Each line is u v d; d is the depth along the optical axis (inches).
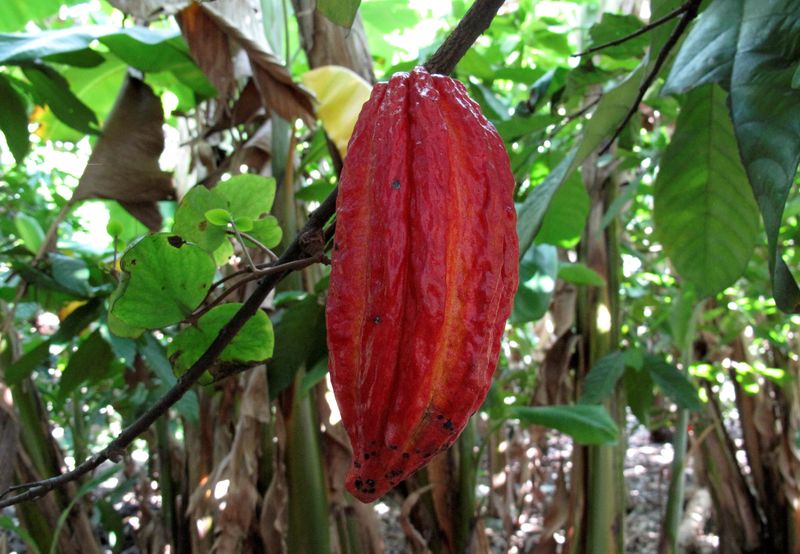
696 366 54.4
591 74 29.3
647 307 60.8
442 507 42.2
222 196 15.3
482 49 48.6
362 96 33.0
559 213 34.0
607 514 44.1
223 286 35.8
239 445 35.6
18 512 38.5
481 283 11.4
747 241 25.7
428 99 11.6
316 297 31.7
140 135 33.8
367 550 41.9
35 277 34.1
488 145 11.9
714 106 23.7
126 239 50.1
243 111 36.2
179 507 46.9
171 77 40.6
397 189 11.1
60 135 44.6
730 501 60.4
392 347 11.0
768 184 12.6
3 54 28.7
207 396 42.3
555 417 36.9
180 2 27.9
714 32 15.8
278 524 36.6
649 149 46.6
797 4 14.4
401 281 11.0
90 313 34.6
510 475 60.7
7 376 33.4
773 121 13.1
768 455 60.4
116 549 48.5
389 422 11.1
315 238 13.4
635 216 62.7
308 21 35.6
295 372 32.7
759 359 63.9
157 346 34.5
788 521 58.4
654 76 19.8
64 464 41.0
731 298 53.5
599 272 44.8
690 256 26.9
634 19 27.5
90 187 32.5
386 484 11.7
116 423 81.6
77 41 31.3
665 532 51.3
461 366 11.3
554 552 48.3
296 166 40.3
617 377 40.5
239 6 31.8
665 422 64.6
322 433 38.6
